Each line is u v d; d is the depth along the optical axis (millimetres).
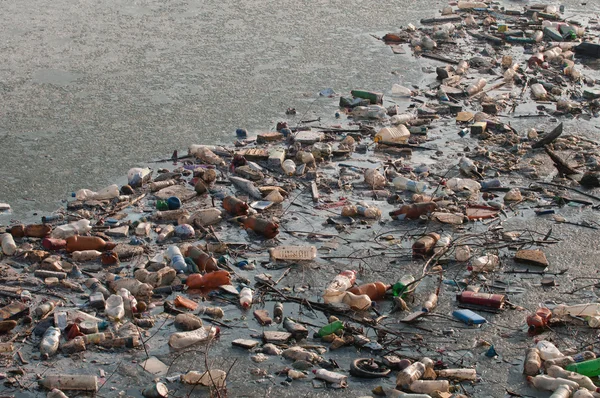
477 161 10812
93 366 6648
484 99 12914
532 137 11570
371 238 8844
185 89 13008
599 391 6305
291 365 6719
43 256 8188
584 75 14320
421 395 6141
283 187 9930
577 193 10086
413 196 9695
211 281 7781
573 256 8594
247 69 13969
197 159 10656
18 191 9664
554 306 7660
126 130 11461
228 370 6602
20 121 11617
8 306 7242
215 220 9016
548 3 18859
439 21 17016
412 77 13914
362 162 10750
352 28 16500
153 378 6527
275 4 18000
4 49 14367
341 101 12523
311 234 8852
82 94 12664
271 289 7746
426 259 8422
